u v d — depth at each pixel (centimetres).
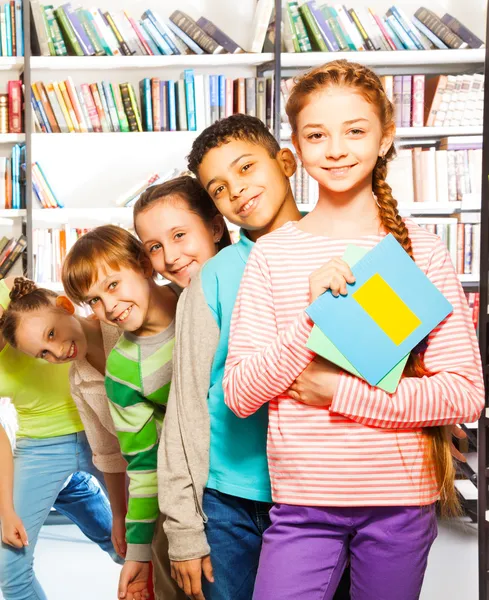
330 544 115
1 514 206
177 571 131
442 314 110
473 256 386
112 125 396
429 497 113
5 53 390
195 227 155
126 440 156
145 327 157
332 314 109
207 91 397
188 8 423
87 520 224
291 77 395
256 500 133
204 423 135
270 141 145
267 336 118
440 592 267
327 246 117
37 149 413
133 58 392
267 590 114
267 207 140
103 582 285
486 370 212
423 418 108
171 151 419
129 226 402
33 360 209
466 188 390
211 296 137
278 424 116
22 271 397
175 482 133
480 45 396
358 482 111
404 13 400
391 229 115
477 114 392
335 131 112
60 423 212
